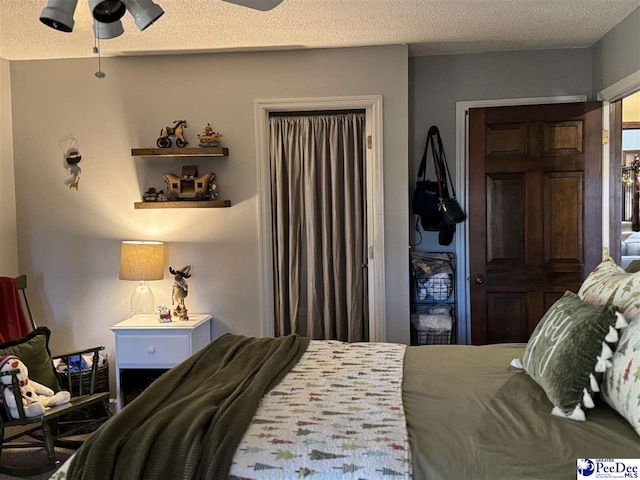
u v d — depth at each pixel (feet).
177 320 12.06
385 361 7.79
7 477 9.27
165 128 12.31
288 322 14.33
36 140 12.76
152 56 12.47
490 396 6.18
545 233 12.13
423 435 5.19
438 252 13.26
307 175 13.84
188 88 12.46
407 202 12.19
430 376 7.01
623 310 5.91
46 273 12.91
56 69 12.63
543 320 6.71
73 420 11.57
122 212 12.73
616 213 12.16
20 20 9.86
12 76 12.69
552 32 11.43
